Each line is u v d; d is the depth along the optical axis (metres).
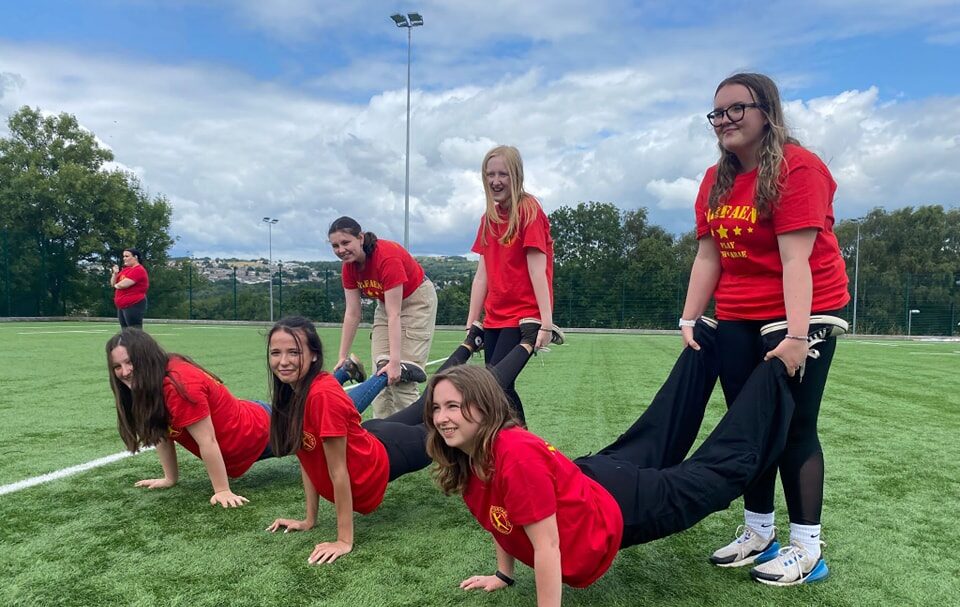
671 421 2.10
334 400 2.24
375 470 2.44
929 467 3.56
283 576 2.04
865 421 4.97
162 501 2.82
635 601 1.91
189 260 31.53
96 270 29.02
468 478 1.82
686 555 2.28
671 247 37.84
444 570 2.11
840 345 16.25
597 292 27.48
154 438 2.80
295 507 2.76
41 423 4.43
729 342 2.14
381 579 2.03
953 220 40.69
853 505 2.88
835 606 1.89
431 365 9.12
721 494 1.85
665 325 26.98
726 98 1.94
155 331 17.81
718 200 2.09
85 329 16.86
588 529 1.69
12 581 1.98
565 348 13.79
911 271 39.47
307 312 27.08
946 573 2.14
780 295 2.01
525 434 1.70
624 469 1.84
